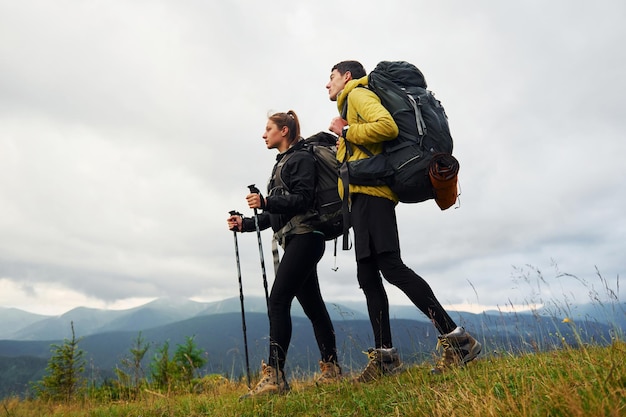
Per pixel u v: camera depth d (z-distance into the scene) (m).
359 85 3.73
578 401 1.91
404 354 3.63
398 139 3.45
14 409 6.59
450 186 3.23
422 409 2.55
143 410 4.49
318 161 4.11
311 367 4.68
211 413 3.70
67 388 9.48
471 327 3.42
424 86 3.68
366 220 3.54
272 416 3.20
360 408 2.90
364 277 3.70
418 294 3.35
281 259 4.10
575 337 2.88
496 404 2.19
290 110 4.68
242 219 4.53
